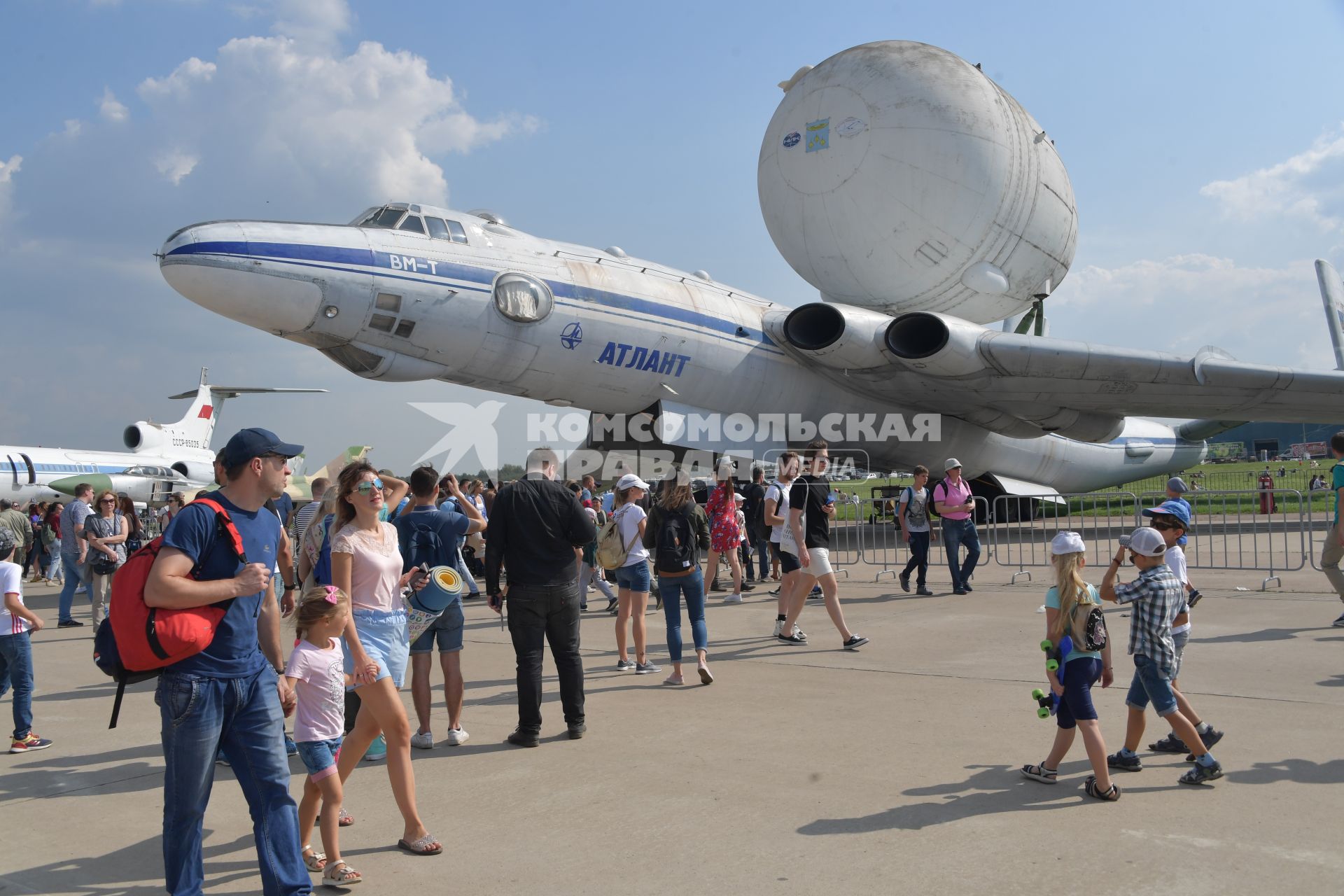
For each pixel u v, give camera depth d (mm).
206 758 2916
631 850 3512
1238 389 15531
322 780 3363
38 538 16547
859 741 4844
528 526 5062
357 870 3408
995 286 17828
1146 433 24875
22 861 3609
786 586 8289
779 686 6254
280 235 11789
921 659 6965
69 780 4648
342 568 4031
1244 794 3914
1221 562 12570
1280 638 7164
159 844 3789
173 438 30844
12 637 5113
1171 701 4027
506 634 9070
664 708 5766
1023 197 17547
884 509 13758
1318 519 21922
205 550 2947
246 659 3021
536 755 4844
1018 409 17422
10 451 23031
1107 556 14047
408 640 4434
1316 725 4867
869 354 15781
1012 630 8047
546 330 13812
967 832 3578
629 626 9117
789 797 4035
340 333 12414
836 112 17484
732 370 16312
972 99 17094
